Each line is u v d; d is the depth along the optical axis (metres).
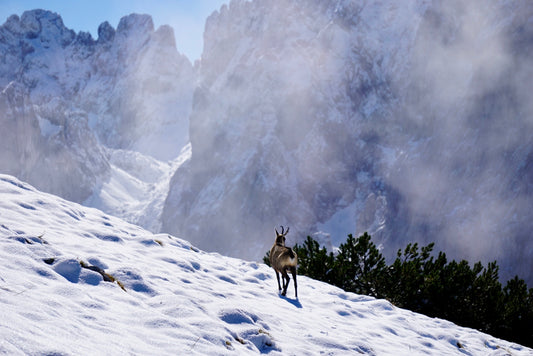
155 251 8.80
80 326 3.98
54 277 5.20
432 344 8.55
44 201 9.59
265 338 5.57
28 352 3.00
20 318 3.54
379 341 7.71
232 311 5.97
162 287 6.38
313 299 9.69
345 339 6.84
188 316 5.30
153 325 4.73
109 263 6.64
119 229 10.10
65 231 8.07
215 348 4.60
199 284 7.39
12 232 6.40
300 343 6.12
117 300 5.23
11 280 4.51
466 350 9.09
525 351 10.41
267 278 10.80
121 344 3.93
